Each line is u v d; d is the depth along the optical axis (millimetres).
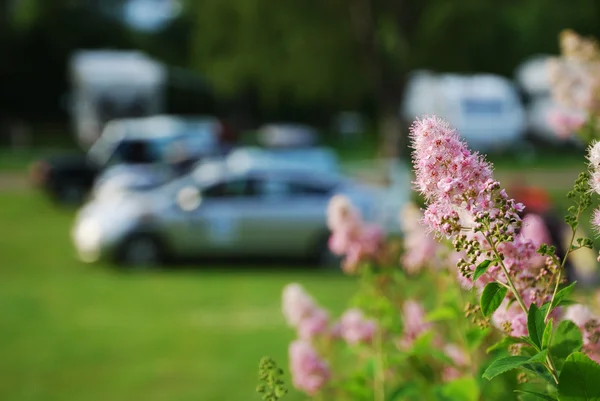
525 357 2082
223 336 10680
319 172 16516
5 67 57969
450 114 38750
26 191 29453
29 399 8391
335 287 13891
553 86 5137
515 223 2061
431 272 4340
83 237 15922
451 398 3275
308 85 29219
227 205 15852
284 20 27453
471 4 26328
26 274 15383
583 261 9516
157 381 8867
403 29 27188
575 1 25828
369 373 3893
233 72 29031
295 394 7809
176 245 15797
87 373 9250
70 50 59719
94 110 41750
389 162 23812
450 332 4227
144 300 13055
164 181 22531
